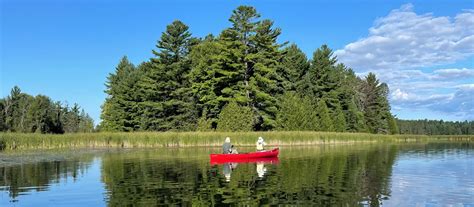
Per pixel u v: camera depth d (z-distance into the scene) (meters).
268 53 64.31
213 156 27.17
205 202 14.06
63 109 95.19
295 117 60.25
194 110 66.50
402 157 32.78
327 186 17.16
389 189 16.56
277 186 17.14
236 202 14.02
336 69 92.69
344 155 34.09
